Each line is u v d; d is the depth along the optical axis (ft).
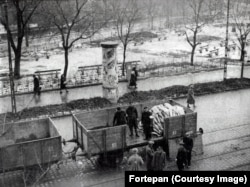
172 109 61.93
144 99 89.92
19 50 115.34
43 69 130.31
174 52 161.99
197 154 59.77
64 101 90.48
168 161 57.62
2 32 208.44
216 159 58.13
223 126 72.69
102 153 54.08
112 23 233.76
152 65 129.70
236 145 63.67
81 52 165.27
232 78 107.76
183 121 58.34
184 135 56.70
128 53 160.97
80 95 95.86
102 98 88.69
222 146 63.16
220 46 173.68
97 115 61.93
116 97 88.33
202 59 143.54
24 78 115.85
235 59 142.61
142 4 285.23
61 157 51.85
